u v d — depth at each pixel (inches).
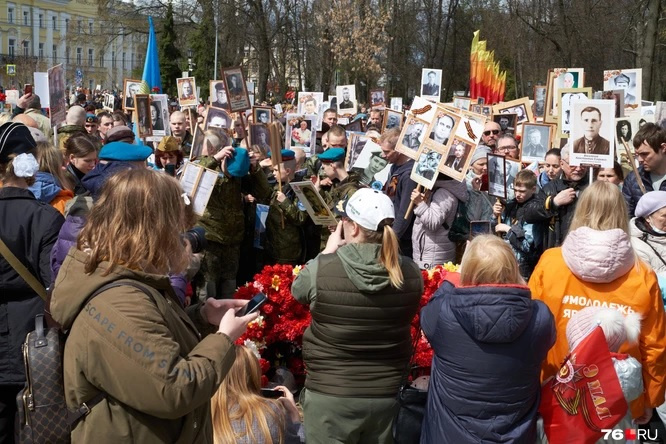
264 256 283.7
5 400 139.0
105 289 88.7
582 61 1466.5
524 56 1715.1
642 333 140.7
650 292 140.2
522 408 127.2
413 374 182.1
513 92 1905.8
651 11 883.4
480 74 883.4
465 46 1974.7
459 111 294.4
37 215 141.9
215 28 1435.8
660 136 224.5
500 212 255.1
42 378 96.2
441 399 130.6
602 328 129.5
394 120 423.8
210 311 113.6
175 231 94.0
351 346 138.5
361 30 1485.0
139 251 90.3
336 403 139.4
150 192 91.9
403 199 243.9
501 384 124.9
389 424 142.9
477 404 125.9
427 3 1806.1
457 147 231.1
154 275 91.4
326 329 139.3
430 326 132.1
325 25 1496.1
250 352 132.7
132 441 88.2
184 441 92.8
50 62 3115.2
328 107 622.2
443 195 235.0
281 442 130.2
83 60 3176.7
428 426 134.5
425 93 589.6
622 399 127.6
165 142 330.6
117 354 85.4
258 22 1416.1
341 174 263.3
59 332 99.2
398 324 140.6
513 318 121.8
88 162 222.7
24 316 137.7
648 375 142.6
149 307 88.2
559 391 129.3
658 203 169.5
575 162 226.1
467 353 125.8
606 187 143.6
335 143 271.6
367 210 138.3
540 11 1592.0
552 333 127.3
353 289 136.8
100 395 88.7
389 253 136.5
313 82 1747.0
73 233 131.1
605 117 222.2
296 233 269.0
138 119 357.7
